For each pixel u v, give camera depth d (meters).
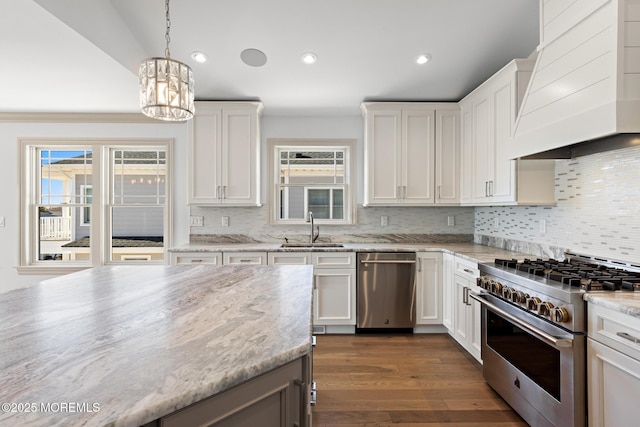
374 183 3.42
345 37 2.67
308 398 0.96
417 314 3.16
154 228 3.87
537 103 1.91
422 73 3.08
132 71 2.65
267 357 0.80
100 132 3.77
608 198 1.99
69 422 0.56
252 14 2.46
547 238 2.54
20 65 2.53
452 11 2.43
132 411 0.60
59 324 1.03
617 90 1.37
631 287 1.47
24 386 0.67
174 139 3.79
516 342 1.88
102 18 2.29
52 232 3.83
